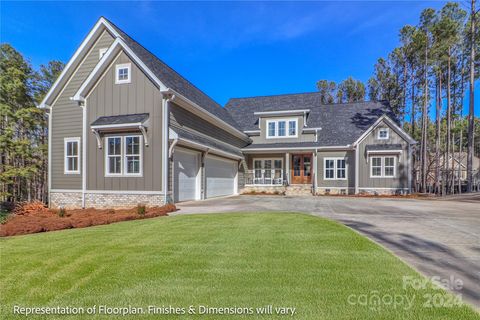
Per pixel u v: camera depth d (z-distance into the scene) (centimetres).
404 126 2894
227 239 526
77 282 340
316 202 1295
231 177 1906
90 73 1283
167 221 738
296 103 2306
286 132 2097
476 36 1962
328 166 1923
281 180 2025
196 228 635
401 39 2588
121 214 912
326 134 2031
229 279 335
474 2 1819
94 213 996
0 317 264
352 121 2083
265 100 2448
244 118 2317
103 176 1241
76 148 1347
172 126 1221
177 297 291
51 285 333
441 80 2398
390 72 3059
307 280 328
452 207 1079
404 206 1112
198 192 1423
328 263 385
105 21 1347
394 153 1758
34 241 560
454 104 2712
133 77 1230
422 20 2258
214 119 1579
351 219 772
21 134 1994
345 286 310
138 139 1197
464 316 247
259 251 445
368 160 1806
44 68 2191
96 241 539
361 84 3772
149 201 1167
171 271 365
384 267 369
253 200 1413
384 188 1777
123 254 444
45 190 2105
